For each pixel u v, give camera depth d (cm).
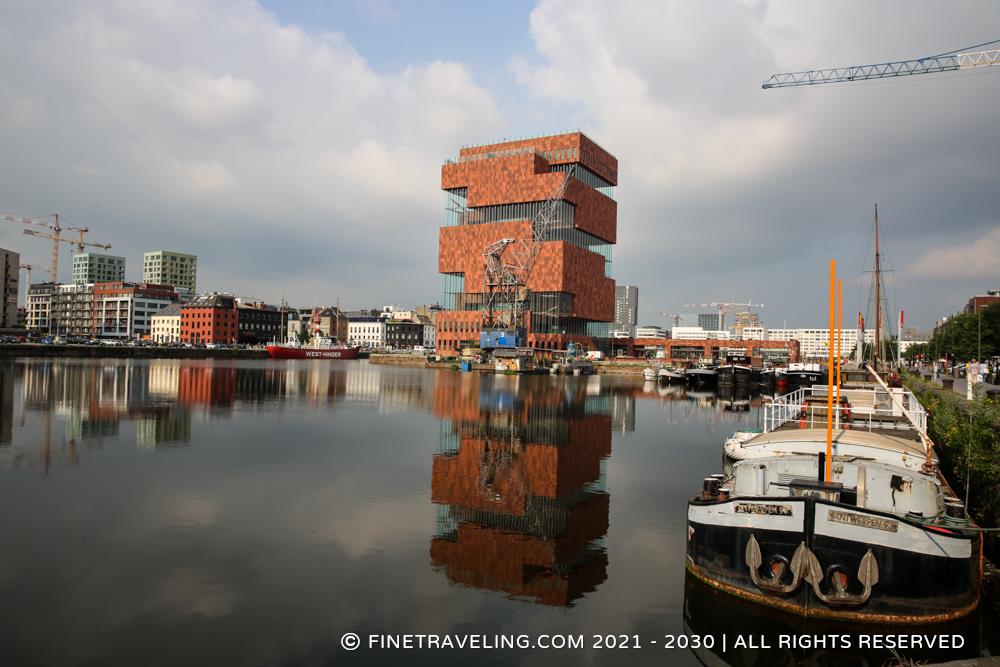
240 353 19488
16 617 1429
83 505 2348
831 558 1416
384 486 2772
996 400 2536
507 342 14962
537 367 13900
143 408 5353
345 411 5638
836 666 1338
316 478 2892
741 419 5784
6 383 7331
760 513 1488
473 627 1452
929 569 1386
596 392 8844
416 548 1966
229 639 1353
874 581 1383
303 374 11131
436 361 16988
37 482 2684
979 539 1481
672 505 2573
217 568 1752
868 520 1397
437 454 3606
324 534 2073
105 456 3288
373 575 1738
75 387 7019
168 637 1355
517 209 19188
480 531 2159
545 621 1491
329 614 1489
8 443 3584
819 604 1421
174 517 2220
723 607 1530
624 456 3703
